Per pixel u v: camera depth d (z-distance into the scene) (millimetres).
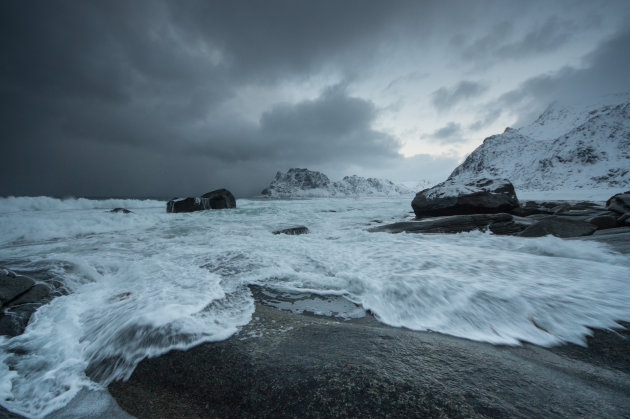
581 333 2174
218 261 4566
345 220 11742
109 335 2250
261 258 4699
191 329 2238
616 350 1963
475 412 1364
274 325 2439
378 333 2229
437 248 5195
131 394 1760
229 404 1606
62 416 1610
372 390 1537
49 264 3957
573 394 1526
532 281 3105
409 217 12945
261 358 1900
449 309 2604
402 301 2824
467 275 3410
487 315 2467
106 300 3057
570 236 6070
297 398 1547
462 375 1658
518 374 1691
